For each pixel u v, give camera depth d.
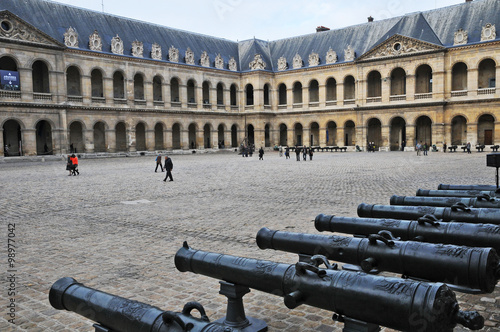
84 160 53.78
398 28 65.69
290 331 6.08
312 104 73.88
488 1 59.84
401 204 10.49
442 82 60.31
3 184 25.69
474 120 58.88
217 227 12.81
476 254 4.92
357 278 4.36
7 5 52.66
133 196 19.89
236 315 5.95
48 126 57.78
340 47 71.81
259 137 76.19
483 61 59.47
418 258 5.42
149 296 7.47
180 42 71.88
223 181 25.81
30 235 12.20
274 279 5.07
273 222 13.30
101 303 4.69
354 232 8.02
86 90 58.16
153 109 65.38
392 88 67.75
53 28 56.09
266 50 81.25
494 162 12.46
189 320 4.19
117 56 60.97
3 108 50.53
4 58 53.59
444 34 61.59
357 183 22.81
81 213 15.60
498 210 7.98
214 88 73.94
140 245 10.92
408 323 3.76
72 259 9.77
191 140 75.00
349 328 4.44
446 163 36.41
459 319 3.66
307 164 39.94
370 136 71.00
